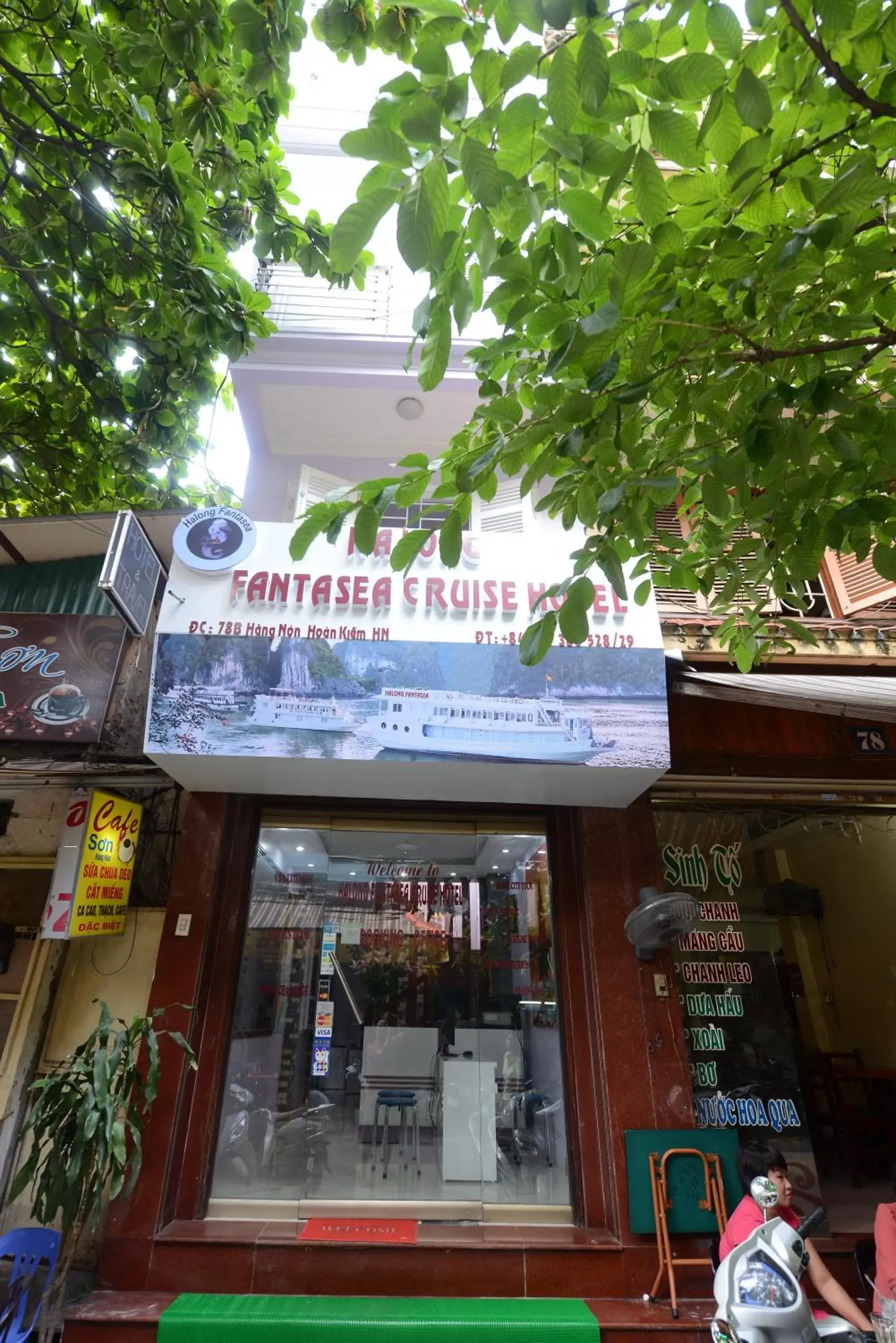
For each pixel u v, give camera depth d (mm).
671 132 2225
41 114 5156
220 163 4777
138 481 7035
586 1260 4637
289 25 4043
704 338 2723
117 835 5438
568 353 2260
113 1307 4250
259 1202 5070
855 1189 6059
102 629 5164
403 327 6590
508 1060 5520
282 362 6441
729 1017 5637
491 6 2137
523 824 6062
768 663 5895
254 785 5371
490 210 2387
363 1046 5516
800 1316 3066
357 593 5027
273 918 5734
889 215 2738
